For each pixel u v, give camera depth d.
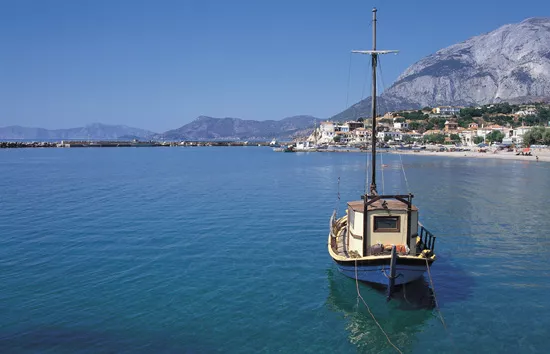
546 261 25.89
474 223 36.88
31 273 23.62
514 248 28.88
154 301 19.73
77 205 46.34
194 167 107.19
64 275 23.30
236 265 25.09
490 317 18.12
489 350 15.52
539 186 62.94
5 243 30.08
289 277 23.00
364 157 159.25
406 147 198.62
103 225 35.97
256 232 33.56
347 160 141.38
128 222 37.22
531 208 44.19
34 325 17.39
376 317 18.16
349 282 22.09
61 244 29.81
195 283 22.08
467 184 66.50
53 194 55.19
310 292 20.86
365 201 19.97
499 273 23.72
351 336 16.59
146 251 28.06
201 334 16.70
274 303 19.56
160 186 64.75
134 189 60.84
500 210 43.12
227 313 18.50
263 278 22.84
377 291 20.70
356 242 20.78
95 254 27.34
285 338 16.44
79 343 16.03
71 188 61.69
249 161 137.25
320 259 26.33
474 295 20.52
